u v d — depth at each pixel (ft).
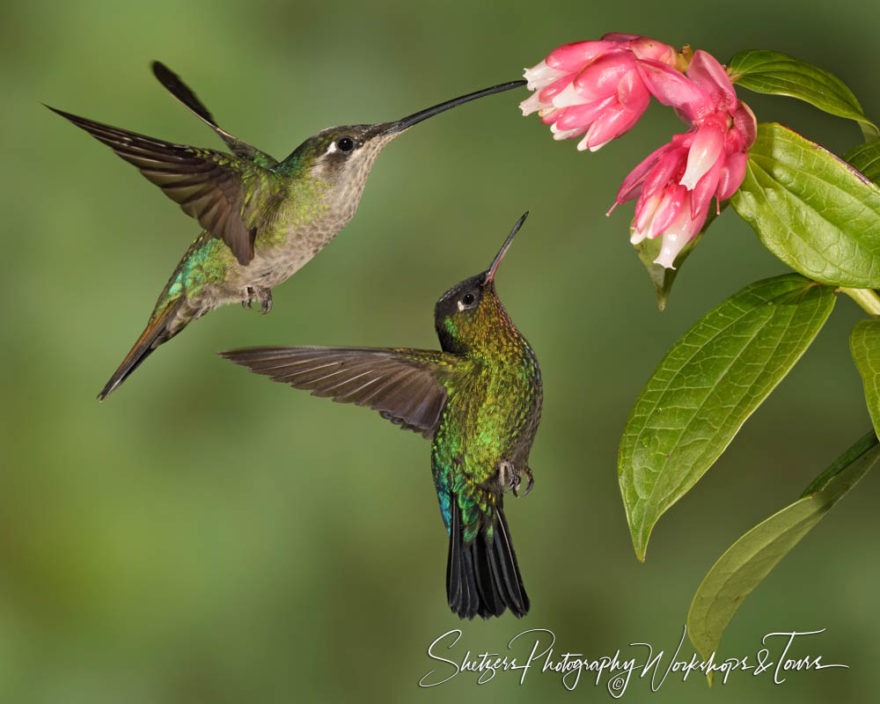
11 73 29.89
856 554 28.50
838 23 29.60
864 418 29.07
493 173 30.73
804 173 15.11
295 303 29.73
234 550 28.89
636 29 30.68
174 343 29.37
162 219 29.86
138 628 28.66
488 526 20.11
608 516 29.53
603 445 29.66
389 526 29.32
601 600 29.35
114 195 29.78
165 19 29.99
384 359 19.61
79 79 29.84
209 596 28.76
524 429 20.25
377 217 30.30
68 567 28.50
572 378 29.89
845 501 28.76
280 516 29.17
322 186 19.63
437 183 30.63
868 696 27.78
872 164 15.92
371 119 30.63
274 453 29.35
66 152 29.73
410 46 31.01
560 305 30.12
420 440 29.76
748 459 29.53
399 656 29.09
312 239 19.85
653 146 30.66
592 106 14.71
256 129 30.12
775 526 15.05
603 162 30.71
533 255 30.42
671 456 14.87
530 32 31.07
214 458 29.19
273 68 30.53
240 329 29.53
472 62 31.04
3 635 28.40
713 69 14.58
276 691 28.71
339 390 19.35
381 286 30.14
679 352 15.34
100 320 29.25
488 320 20.12
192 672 28.78
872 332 14.52
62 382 28.99
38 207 29.48
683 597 29.19
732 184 14.78
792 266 15.20
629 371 29.66
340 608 29.04
